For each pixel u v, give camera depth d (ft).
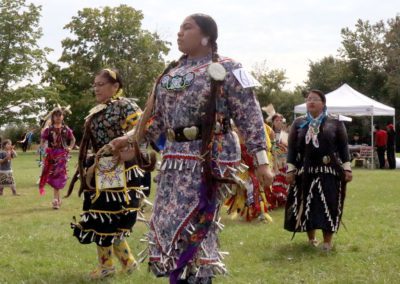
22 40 146.00
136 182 15.47
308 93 19.34
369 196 35.91
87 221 15.30
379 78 165.07
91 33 155.74
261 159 9.90
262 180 9.96
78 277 15.76
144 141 11.30
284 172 29.86
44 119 32.83
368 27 169.37
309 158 18.99
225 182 9.89
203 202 9.78
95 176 15.17
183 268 9.72
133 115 14.73
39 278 15.69
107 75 15.01
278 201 30.09
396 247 19.56
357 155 71.05
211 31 10.23
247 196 10.35
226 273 10.21
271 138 29.50
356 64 169.99
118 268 16.53
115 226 15.26
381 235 21.79
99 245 15.23
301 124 19.36
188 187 9.90
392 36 162.81
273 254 18.57
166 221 9.95
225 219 25.88
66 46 157.17
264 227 23.75
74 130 157.38
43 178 31.04
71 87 158.61
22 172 61.46
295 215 19.42
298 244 20.15
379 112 66.74
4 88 145.18
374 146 71.67
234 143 10.17
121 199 15.16
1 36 144.87
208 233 9.94
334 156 18.92
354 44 169.68
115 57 153.79
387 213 28.04
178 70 10.34
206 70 10.05
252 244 20.21
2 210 30.35
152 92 10.80
